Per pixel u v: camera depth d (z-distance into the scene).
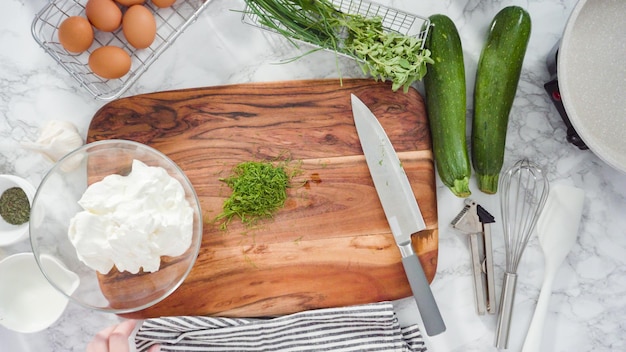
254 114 1.08
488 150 1.02
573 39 1.01
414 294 1.04
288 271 1.07
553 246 1.10
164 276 1.05
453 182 1.01
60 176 1.05
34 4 1.10
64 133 1.06
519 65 1.01
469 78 1.12
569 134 1.09
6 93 1.11
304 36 1.02
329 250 1.07
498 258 1.13
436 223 1.07
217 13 1.11
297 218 1.07
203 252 1.07
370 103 1.07
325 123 1.08
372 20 1.01
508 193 1.12
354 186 1.07
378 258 1.07
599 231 1.13
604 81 1.01
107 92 1.11
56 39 1.10
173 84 1.12
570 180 1.13
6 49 1.10
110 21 1.01
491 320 1.12
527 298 1.13
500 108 1.01
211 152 1.08
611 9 1.00
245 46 1.12
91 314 1.11
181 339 1.07
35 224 1.00
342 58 1.11
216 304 1.07
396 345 1.07
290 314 1.07
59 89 1.11
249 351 1.09
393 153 1.04
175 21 1.10
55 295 1.07
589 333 1.14
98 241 0.95
